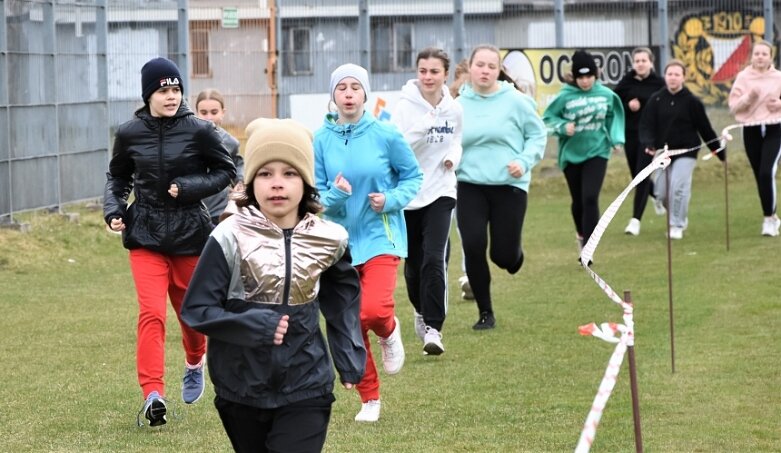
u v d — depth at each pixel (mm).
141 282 17312
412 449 15586
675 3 58219
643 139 38031
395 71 55375
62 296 29594
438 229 21156
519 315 26078
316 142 18594
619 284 29766
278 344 10766
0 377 20531
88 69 42938
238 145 22672
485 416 17359
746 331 23062
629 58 57656
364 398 17359
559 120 32844
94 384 20031
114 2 46719
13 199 37344
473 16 56156
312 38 54438
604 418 16984
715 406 17516
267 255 11289
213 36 53500
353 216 18250
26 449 15867
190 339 18000
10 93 36969
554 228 42844
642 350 21625
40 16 39156
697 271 31219
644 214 46500
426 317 21156
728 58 59188
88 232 38844
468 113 24156
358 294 11945
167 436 16562
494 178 24016
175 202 17297
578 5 56938
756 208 46406
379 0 55031
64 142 41031
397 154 18453
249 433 11492
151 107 17266
